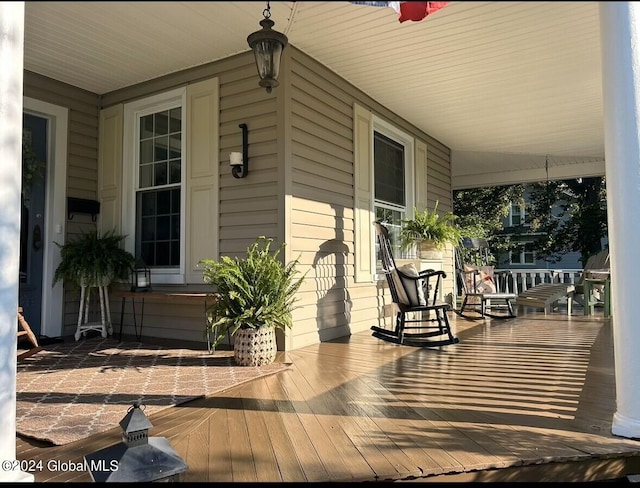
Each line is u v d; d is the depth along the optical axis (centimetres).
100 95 525
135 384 297
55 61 424
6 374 170
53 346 435
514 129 633
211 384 296
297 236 418
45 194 482
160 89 477
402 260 584
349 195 503
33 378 314
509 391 278
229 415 237
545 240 1439
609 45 206
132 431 157
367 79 480
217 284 364
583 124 598
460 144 745
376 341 455
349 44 390
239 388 289
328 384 297
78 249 463
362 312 524
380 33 359
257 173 418
